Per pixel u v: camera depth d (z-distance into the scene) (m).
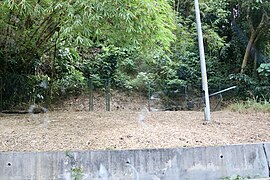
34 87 7.22
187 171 3.14
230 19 9.03
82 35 4.33
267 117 5.23
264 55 8.61
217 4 8.71
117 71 9.47
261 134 3.93
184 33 8.44
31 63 7.19
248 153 3.29
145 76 9.18
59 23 5.21
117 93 9.08
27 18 5.57
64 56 8.14
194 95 8.80
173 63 8.97
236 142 3.55
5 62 6.59
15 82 6.73
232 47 9.10
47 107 7.42
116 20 4.38
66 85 8.53
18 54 6.70
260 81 8.19
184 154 3.16
